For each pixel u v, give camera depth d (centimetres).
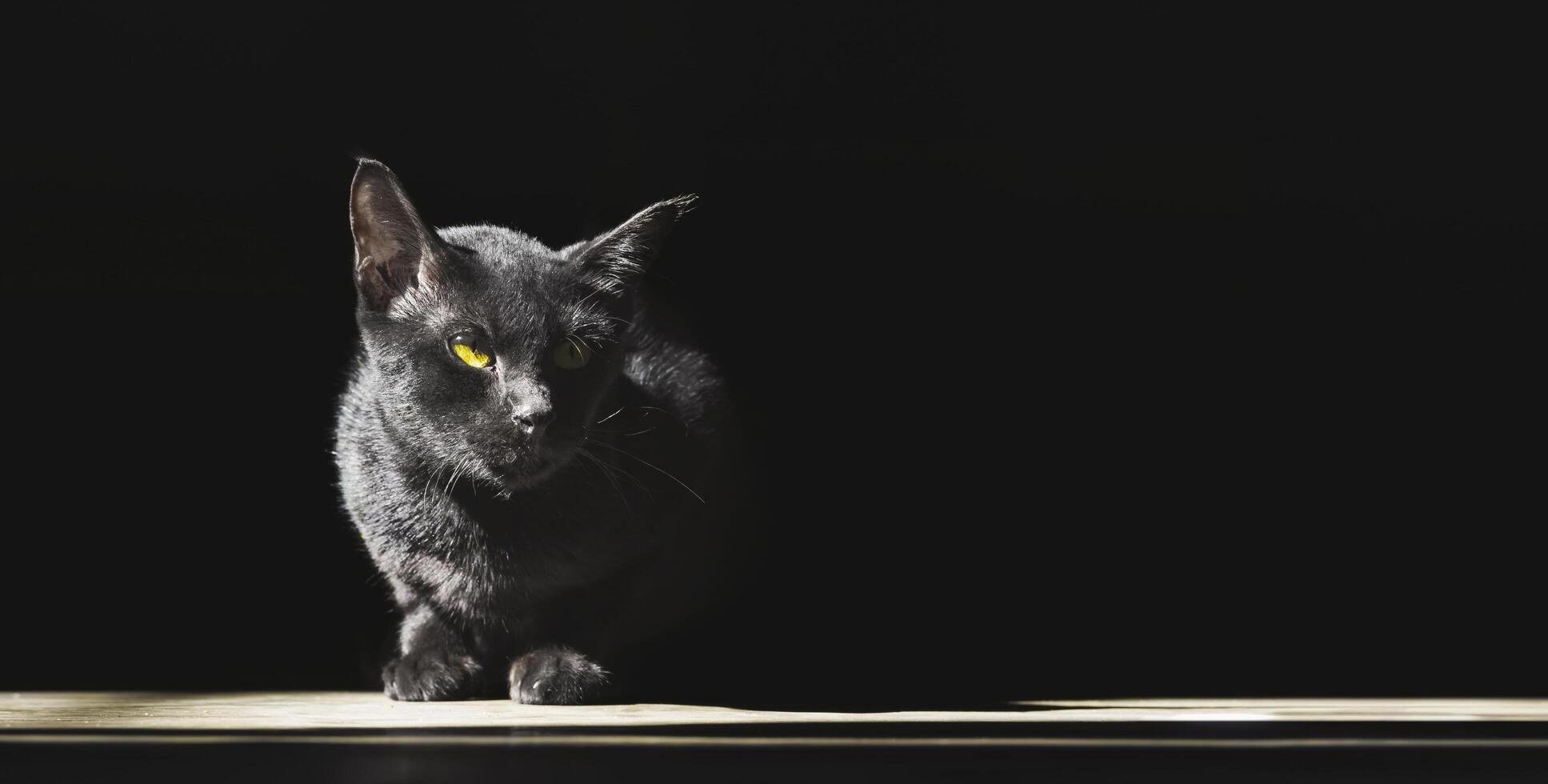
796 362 415
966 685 301
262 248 421
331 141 423
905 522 404
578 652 251
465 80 426
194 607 396
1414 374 428
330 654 383
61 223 415
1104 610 403
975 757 166
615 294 249
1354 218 436
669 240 418
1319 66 435
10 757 165
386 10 425
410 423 239
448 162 423
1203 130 437
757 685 288
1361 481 421
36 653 382
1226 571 411
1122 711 235
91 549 399
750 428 329
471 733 191
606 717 215
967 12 434
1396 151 434
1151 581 408
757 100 433
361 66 425
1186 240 437
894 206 434
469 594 248
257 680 325
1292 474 421
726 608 300
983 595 401
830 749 173
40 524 399
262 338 417
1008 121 436
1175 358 430
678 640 284
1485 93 432
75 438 406
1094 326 431
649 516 256
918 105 436
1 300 409
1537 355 427
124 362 412
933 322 427
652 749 172
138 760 162
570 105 428
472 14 426
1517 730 202
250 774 148
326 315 418
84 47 417
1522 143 431
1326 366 429
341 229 421
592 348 241
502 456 232
